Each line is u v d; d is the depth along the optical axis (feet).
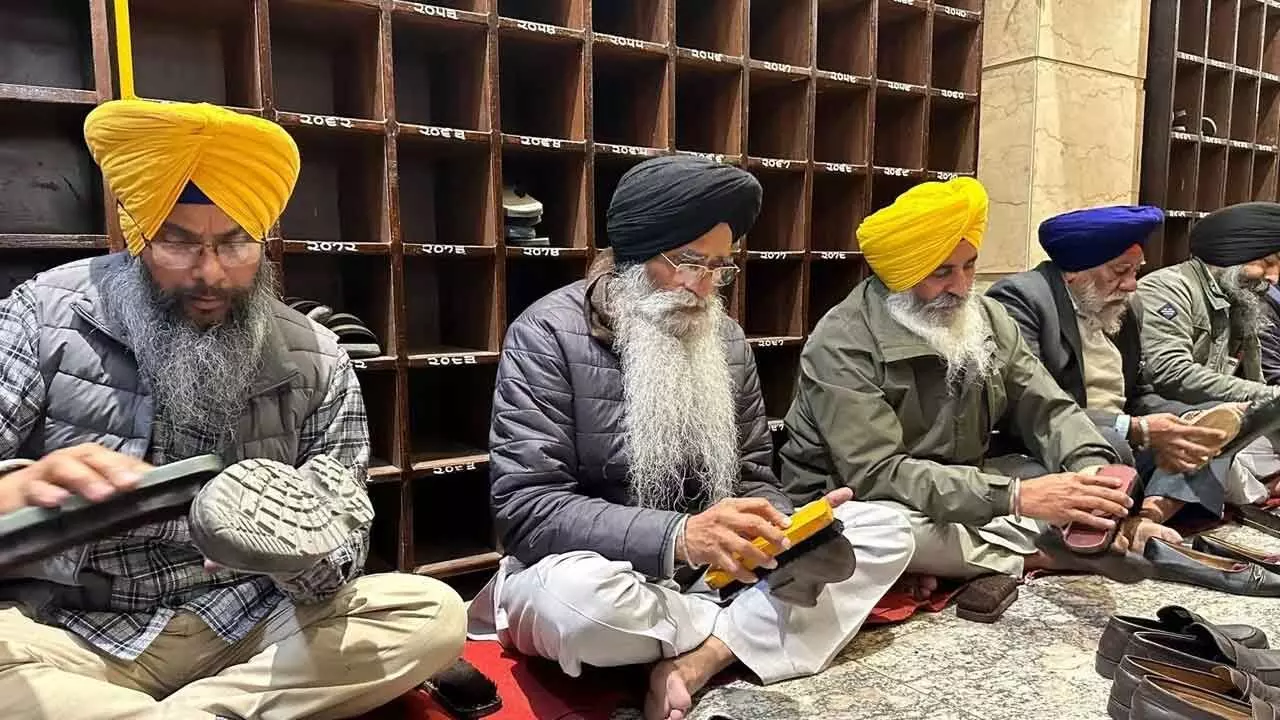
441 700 5.41
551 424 5.40
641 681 5.58
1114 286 8.07
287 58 7.86
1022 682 5.41
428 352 7.78
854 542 5.78
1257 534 8.27
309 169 8.05
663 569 5.00
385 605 4.70
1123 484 6.20
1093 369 8.30
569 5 8.02
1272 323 10.41
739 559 4.84
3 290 6.64
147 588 4.51
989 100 12.58
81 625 4.38
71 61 6.88
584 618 4.93
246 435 4.61
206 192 4.09
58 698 3.83
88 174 6.99
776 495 6.02
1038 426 7.22
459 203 8.27
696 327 5.69
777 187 9.86
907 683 5.41
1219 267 9.57
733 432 5.84
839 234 10.37
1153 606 6.57
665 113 8.42
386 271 7.31
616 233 5.65
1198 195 14.82
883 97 10.53
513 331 5.65
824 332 6.98
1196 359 9.38
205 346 4.33
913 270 6.59
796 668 5.49
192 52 7.39
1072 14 12.23
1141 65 13.33
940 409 6.82
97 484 3.44
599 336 5.57
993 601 6.38
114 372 4.33
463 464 7.59
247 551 3.64
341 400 5.06
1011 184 12.37
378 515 7.82
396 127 7.09
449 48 8.13
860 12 10.00
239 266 4.32
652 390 5.45
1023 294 8.18
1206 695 4.66
